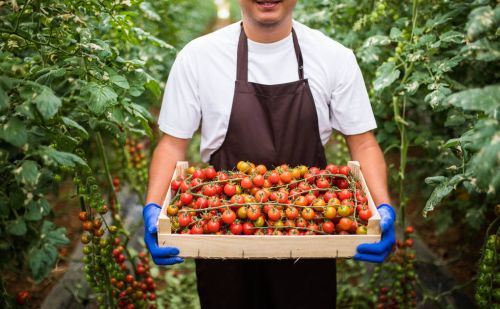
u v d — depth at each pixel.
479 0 2.15
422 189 3.72
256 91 2.10
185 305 3.36
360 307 3.21
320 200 1.88
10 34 1.99
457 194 3.51
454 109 2.58
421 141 3.16
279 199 1.88
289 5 1.97
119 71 2.28
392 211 1.97
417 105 3.43
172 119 2.18
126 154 3.59
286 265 2.24
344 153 3.80
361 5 3.25
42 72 1.97
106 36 3.04
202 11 11.07
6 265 1.98
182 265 3.81
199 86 2.14
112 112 2.15
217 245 1.79
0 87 1.55
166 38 4.14
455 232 4.00
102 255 2.38
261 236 1.77
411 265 2.81
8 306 1.98
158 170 2.17
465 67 2.88
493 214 3.56
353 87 2.15
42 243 1.76
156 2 4.03
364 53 2.74
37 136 1.75
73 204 4.39
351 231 1.86
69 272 3.42
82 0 2.17
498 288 1.98
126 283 2.70
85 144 3.88
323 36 2.17
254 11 1.95
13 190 1.71
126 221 4.18
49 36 2.10
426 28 2.65
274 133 2.12
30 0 1.93
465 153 1.98
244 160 2.16
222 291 2.28
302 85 2.10
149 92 3.28
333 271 2.30
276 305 2.31
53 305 3.10
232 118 2.12
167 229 1.80
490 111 1.38
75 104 2.41
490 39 1.62
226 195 1.99
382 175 2.15
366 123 2.18
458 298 3.19
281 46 2.10
